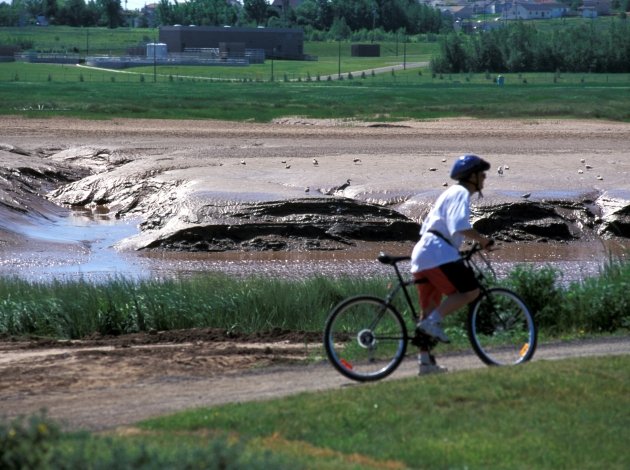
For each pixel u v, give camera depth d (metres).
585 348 24.00
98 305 30.19
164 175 64.62
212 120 111.75
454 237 19.31
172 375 21.97
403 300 30.73
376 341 19.83
